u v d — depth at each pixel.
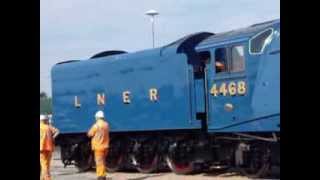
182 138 19.55
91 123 22.52
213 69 18.14
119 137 21.94
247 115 17.11
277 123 16.31
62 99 23.86
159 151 20.39
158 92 19.78
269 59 16.56
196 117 18.64
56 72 24.14
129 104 20.89
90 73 22.58
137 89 20.58
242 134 17.53
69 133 23.56
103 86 21.97
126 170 22.06
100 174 18.34
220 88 17.94
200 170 19.73
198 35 19.17
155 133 20.59
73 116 23.34
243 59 17.28
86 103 22.75
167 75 19.50
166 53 19.50
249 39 17.06
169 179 18.50
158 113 19.80
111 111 21.61
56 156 32.81
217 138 18.48
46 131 17.36
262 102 16.69
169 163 19.95
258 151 17.22
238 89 17.39
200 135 19.03
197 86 18.67
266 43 16.67
